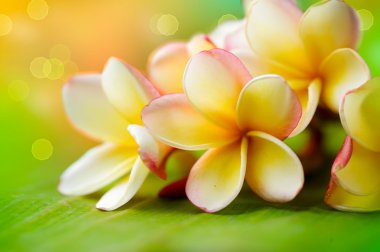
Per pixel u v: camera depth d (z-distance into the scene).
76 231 0.33
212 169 0.35
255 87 0.33
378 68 0.48
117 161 0.39
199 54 0.33
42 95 0.63
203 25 0.67
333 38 0.35
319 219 0.32
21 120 0.59
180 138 0.34
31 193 0.40
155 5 0.71
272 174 0.34
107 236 0.32
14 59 0.68
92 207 0.36
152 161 0.34
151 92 0.36
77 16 0.71
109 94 0.37
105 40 0.70
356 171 0.33
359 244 0.29
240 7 0.66
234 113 0.34
